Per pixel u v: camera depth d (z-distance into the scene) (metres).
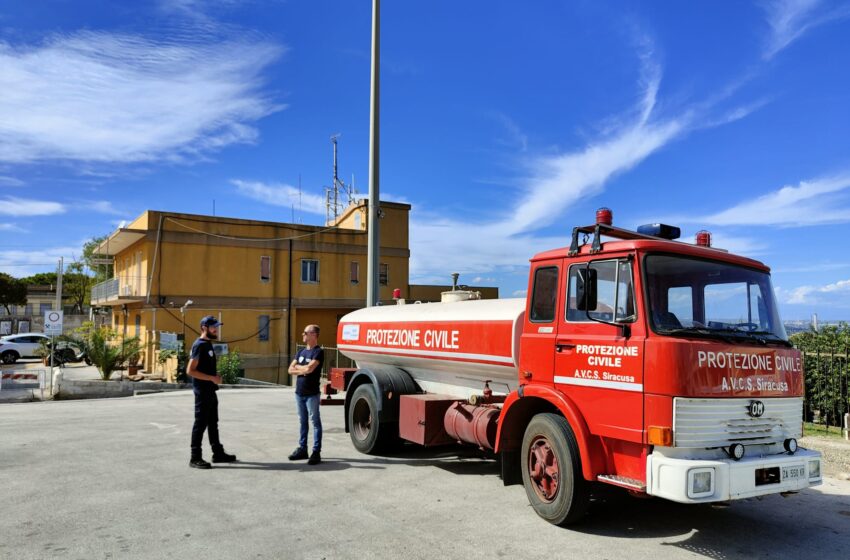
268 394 18.98
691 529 5.55
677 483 4.50
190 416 12.77
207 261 31.45
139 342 26.86
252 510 5.88
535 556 4.79
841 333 10.85
